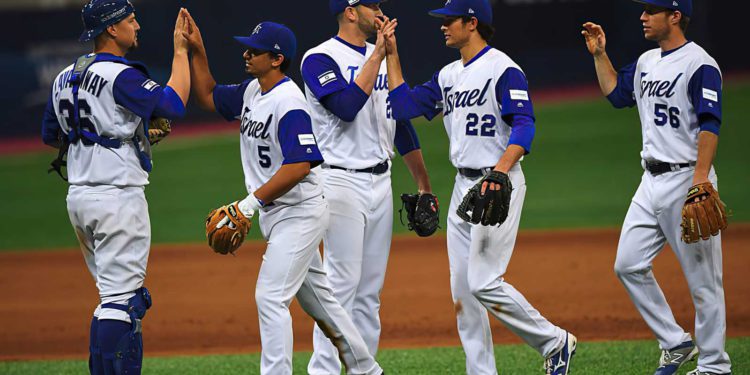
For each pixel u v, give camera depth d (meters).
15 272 44.22
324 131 21.59
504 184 18.62
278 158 18.97
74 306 37.28
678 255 20.48
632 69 21.81
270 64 18.84
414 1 81.44
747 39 81.81
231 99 20.41
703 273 20.11
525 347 26.69
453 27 20.19
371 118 21.67
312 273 19.70
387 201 22.14
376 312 22.48
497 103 19.91
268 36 18.66
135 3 83.12
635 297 21.19
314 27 83.25
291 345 18.78
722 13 81.88
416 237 47.91
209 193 60.88
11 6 84.12
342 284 21.44
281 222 19.03
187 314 34.94
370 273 22.19
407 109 20.97
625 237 21.14
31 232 54.06
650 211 20.73
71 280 42.09
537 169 62.34
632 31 80.94
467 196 18.89
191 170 68.94
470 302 20.69
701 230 19.00
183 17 20.12
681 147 20.06
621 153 64.75
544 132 72.69
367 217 21.77
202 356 28.02
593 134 70.75
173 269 42.81
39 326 34.31
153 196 61.06
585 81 84.12
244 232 18.53
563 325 30.69
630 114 75.94
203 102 20.72
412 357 26.03
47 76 84.62
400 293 36.59
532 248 43.22
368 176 21.67
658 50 21.19
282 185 18.23
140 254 19.50
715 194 19.06
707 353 20.33
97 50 19.66
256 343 30.69
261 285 18.94
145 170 19.81
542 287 36.12
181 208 57.06
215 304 36.31
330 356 21.52
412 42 81.88
